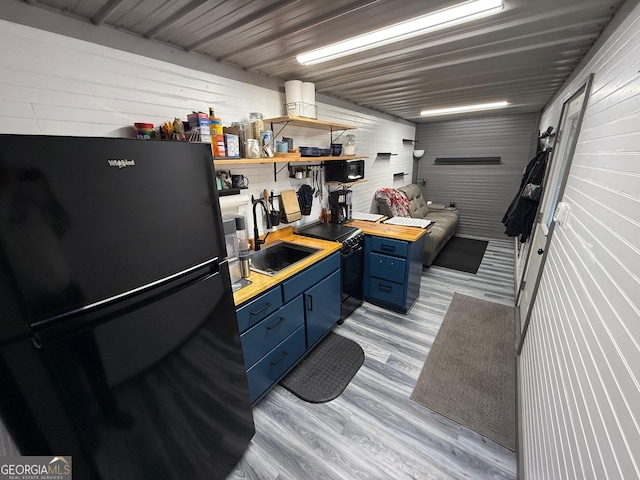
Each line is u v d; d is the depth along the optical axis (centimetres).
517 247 413
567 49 172
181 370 105
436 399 177
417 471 137
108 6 116
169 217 95
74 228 72
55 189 68
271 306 167
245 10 121
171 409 102
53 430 74
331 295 229
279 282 171
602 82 133
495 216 510
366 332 247
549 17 132
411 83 249
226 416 129
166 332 98
